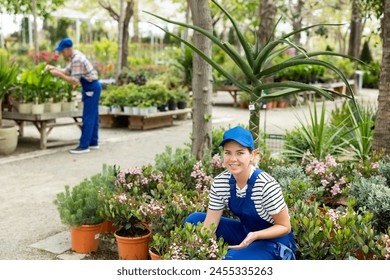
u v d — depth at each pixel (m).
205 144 5.34
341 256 3.06
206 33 4.01
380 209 3.70
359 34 20.34
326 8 21.70
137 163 7.31
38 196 5.57
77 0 17.95
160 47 27.03
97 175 4.41
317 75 16.77
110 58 21.81
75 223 3.83
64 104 8.37
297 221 3.19
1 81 7.36
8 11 12.51
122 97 10.42
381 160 4.77
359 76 21.56
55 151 8.07
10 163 7.18
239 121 11.95
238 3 17.72
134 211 3.64
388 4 4.99
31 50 20.42
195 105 5.31
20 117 8.05
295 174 4.41
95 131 8.27
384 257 2.95
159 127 10.90
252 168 2.98
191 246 2.86
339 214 3.36
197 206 3.61
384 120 5.11
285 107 14.89
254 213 2.96
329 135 6.17
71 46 7.77
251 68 4.16
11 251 3.98
